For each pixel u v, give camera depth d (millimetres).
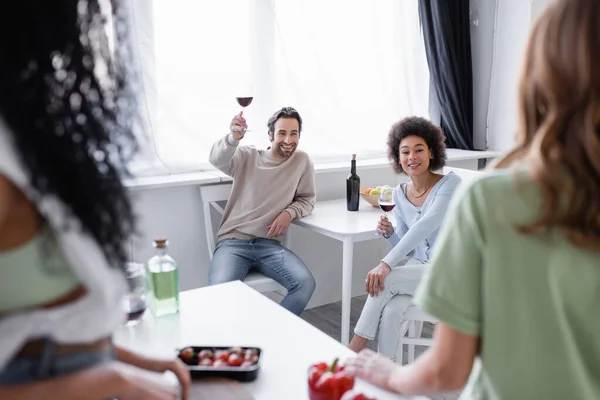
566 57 662
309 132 3350
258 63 3127
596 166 647
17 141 587
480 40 4008
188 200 2920
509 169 739
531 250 709
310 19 3227
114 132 699
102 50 662
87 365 689
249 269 2764
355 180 2930
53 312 650
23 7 564
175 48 2867
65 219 630
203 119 2994
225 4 2949
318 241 3361
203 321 1491
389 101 3613
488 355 766
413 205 2441
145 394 748
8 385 646
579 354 712
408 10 3641
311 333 1416
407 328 2523
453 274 770
